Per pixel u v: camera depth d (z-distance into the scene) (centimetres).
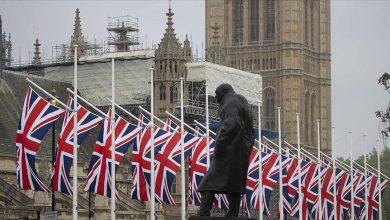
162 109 16012
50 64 17625
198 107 16400
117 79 16962
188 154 9269
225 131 4388
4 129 13238
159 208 13562
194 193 9181
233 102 4425
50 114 7588
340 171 11956
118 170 14538
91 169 8200
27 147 7506
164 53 16088
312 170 11188
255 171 10000
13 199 11369
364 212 12400
